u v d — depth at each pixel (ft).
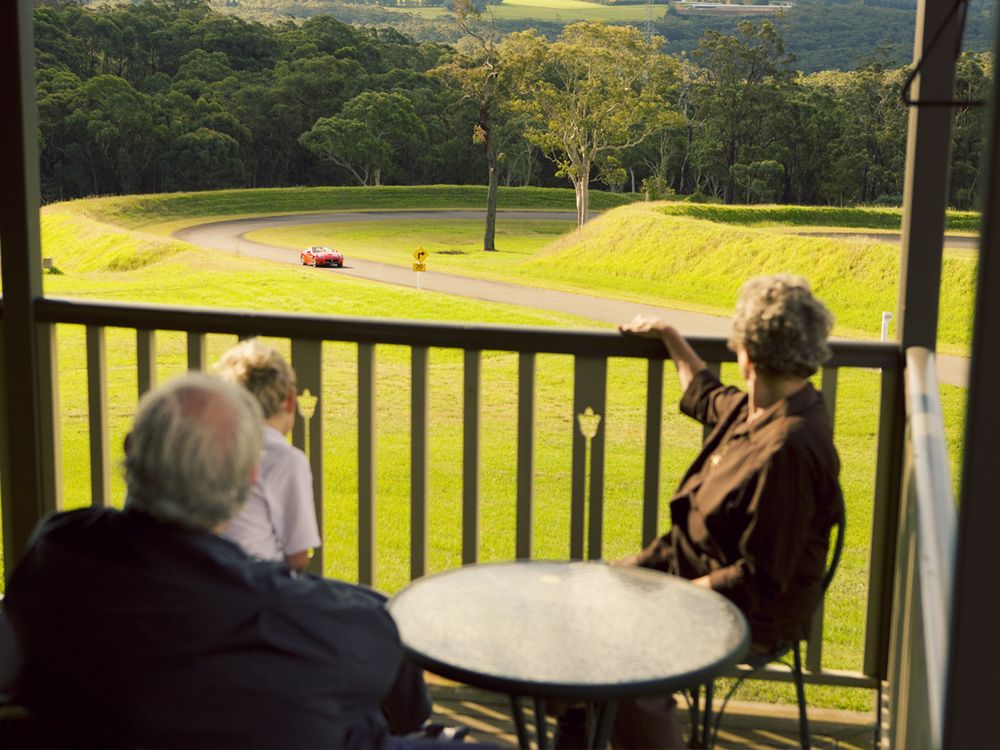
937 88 7.64
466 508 8.73
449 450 53.47
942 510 5.68
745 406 7.13
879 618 8.42
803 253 154.61
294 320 8.88
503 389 75.00
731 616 5.71
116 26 281.54
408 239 237.86
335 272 165.48
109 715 4.33
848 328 141.79
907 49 251.80
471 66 228.43
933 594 5.13
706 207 207.82
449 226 256.93
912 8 288.10
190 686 4.32
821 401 6.56
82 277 152.87
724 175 243.60
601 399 8.44
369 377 8.86
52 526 4.59
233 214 262.88
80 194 265.54
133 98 265.75
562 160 256.11
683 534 6.93
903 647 7.20
